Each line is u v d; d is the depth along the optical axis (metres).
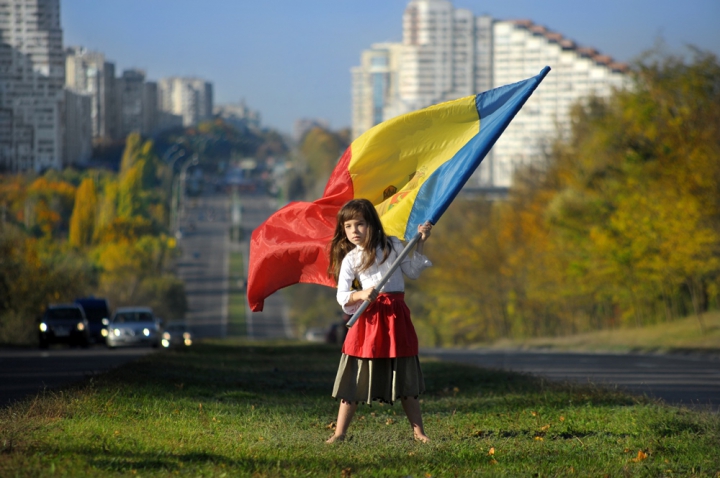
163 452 5.64
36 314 44.78
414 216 7.13
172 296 92.62
